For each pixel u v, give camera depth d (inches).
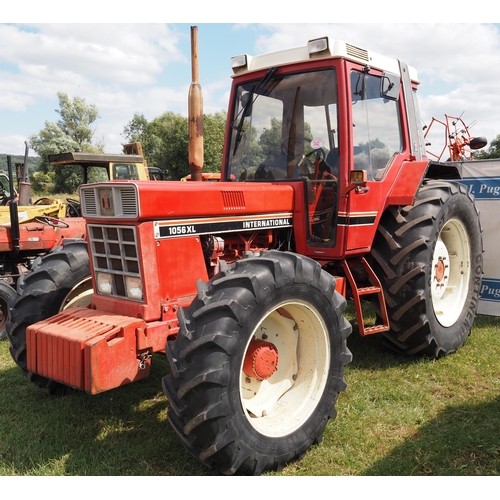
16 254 237.9
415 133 180.1
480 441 117.8
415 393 146.0
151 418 133.7
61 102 1561.3
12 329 137.9
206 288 106.5
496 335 202.5
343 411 135.8
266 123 157.5
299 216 149.8
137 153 363.6
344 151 143.0
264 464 105.2
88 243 125.4
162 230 115.2
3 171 336.8
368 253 167.9
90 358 101.0
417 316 162.6
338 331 120.8
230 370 98.0
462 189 184.1
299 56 147.3
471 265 191.9
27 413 137.9
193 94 162.4
